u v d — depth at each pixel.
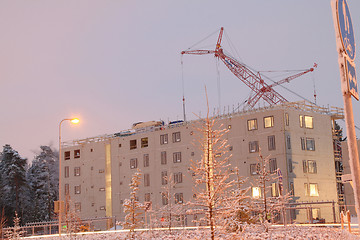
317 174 62.84
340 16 7.52
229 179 62.25
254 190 59.88
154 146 73.12
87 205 80.94
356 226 28.61
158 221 42.94
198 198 17.17
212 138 17.06
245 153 62.62
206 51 100.50
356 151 7.27
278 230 31.56
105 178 79.44
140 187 73.75
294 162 60.69
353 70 7.77
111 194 78.00
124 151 77.44
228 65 101.00
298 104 64.94
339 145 69.50
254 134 62.59
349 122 7.33
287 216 57.25
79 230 50.66
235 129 64.12
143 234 35.78
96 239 36.12
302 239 24.06
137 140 75.75
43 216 109.56
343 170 64.50
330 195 63.31
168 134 71.69
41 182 114.00
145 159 74.06
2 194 98.19
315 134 64.31
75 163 83.94
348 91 7.36
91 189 81.00
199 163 17.14
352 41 7.88
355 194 7.21
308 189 61.22
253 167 61.44
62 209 38.88
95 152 81.56
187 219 59.44
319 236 24.92
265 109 65.00
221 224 17.42
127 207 35.09
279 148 60.47
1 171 102.38
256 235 25.38
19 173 100.56
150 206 40.44
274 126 61.31
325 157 64.56
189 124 69.50
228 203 17.61
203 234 18.45
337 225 40.84
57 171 127.75
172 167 70.25
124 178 76.62
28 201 104.94
